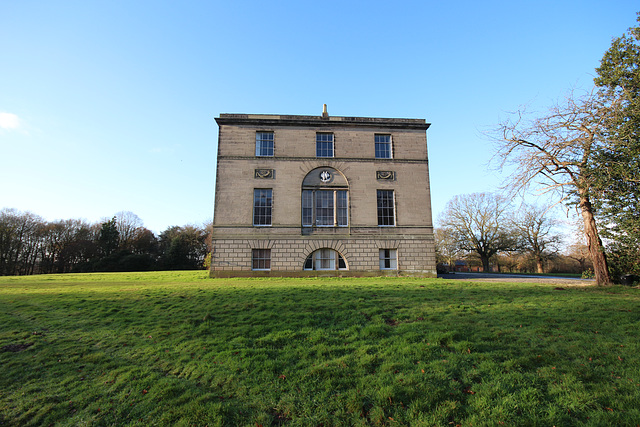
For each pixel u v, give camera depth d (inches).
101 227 3309.5
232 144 1228.5
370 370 324.5
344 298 622.5
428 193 1258.0
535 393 270.7
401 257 1209.4
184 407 275.9
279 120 1246.9
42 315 546.3
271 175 1220.5
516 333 403.9
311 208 1220.5
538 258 2486.5
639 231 794.8
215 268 1159.0
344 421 252.4
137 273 1438.2
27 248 2812.5
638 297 625.9
